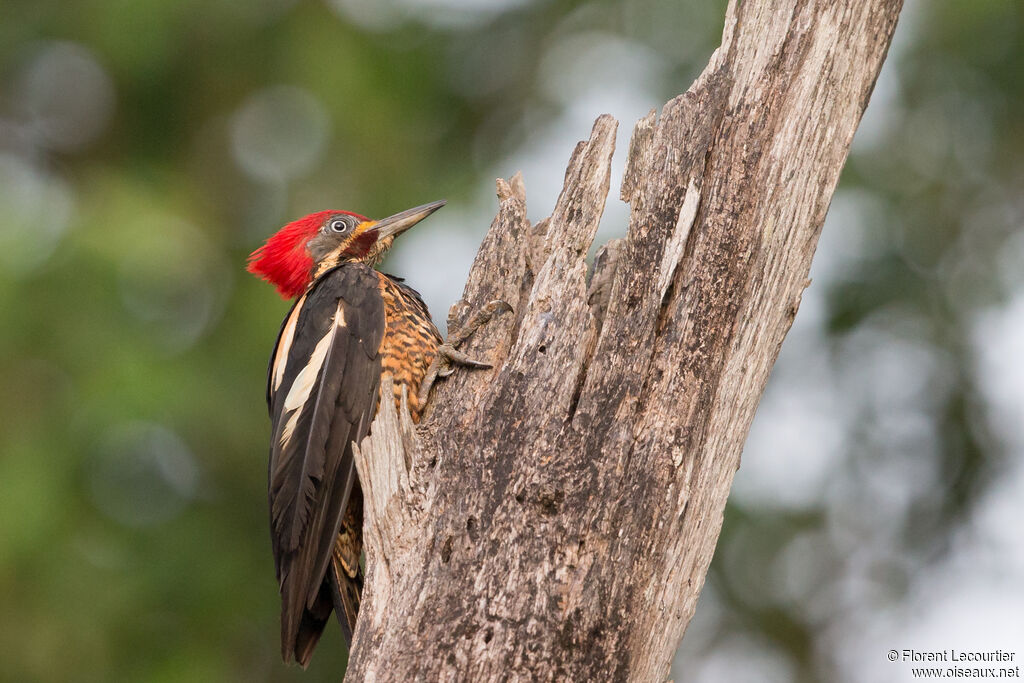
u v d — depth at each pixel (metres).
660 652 5.71
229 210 15.94
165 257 14.05
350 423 7.58
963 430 14.82
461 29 17.02
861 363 14.89
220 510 14.32
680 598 5.80
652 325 6.00
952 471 14.87
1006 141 15.02
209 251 15.22
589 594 5.61
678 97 6.32
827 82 6.19
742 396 6.01
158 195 15.40
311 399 7.66
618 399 5.89
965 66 14.62
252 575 14.23
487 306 6.85
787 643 15.29
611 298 6.07
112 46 15.09
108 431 13.10
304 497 7.35
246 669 14.51
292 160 15.90
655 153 6.25
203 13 15.12
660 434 5.85
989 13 13.98
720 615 15.35
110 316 13.69
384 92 15.84
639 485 5.76
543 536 5.70
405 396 6.82
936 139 15.05
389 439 6.08
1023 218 15.02
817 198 6.17
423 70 16.33
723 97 6.25
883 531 15.02
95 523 13.41
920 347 14.74
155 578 13.46
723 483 5.97
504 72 17.39
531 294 6.27
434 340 8.10
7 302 13.23
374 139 15.62
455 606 5.61
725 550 15.02
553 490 5.74
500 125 17.27
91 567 13.12
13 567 12.74
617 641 5.60
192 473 14.22
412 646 5.57
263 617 14.38
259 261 10.09
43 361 13.45
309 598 7.22
